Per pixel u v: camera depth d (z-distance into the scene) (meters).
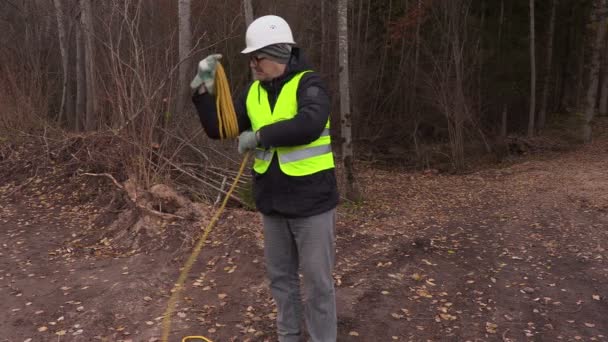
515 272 5.12
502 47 20.73
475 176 13.27
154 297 4.16
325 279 2.92
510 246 6.03
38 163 8.23
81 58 14.04
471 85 18.53
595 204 8.20
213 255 5.00
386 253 5.42
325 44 17.89
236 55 12.16
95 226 6.10
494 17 20.59
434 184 12.08
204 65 2.65
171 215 5.78
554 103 24.03
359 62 19.33
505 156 17.05
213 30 11.96
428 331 3.79
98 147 7.68
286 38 2.68
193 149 7.73
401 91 19.84
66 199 7.13
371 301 4.21
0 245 5.52
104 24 6.92
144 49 6.62
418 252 5.56
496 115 20.11
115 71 6.29
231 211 6.08
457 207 8.66
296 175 2.73
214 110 2.75
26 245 5.52
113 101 6.64
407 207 8.72
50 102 12.62
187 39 8.30
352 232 6.12
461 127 16.17
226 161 8.06
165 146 6.94
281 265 3.07
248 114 2.87
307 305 3.01
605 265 5.35
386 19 19.77
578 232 6.64
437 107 17.06
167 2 8.66
